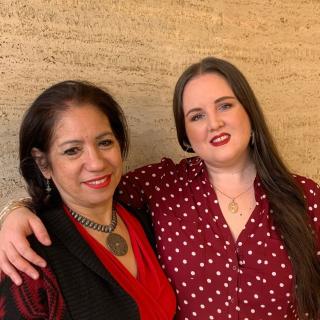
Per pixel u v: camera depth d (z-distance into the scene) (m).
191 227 1.09
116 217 1.05
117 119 1.00
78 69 1.24
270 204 1.11
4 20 1.12
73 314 0.81
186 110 1.10
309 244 1.08
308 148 1.68
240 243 1.06
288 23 1.56
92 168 0.89
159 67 1.37
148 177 1.19
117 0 1.27
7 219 0.87
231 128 1.06
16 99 1.17
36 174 0.97
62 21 1.19
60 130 0.88
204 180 1.13
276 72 1.58
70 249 0.87
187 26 1.40
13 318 0.76
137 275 0.99
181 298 1.09
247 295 1.05
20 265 0.78
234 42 1.49
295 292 1.08
